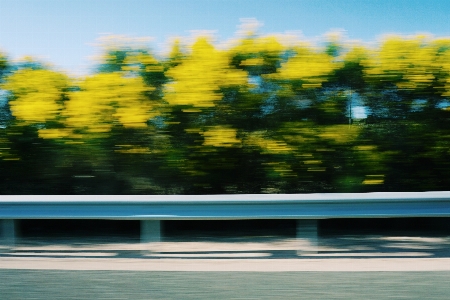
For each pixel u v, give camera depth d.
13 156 7.59
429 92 7.32
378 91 7.47
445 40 7.34
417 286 4.21
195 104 7.29
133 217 5.97
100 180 7.66
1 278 4.58
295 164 7.46
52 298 3.98
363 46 7.52
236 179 7.63
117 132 7.48
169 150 7.53
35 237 6.84
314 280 4.43
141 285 4.32
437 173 7.45
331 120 7.54
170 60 7.77
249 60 7.49
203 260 5.35
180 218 5.96
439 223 7.50
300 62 7.41
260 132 7.59
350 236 6.76
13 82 7.77
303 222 6.12
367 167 7.37
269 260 5.34
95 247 6.12
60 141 7.46
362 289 4.14
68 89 7.73
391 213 5.91
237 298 3.92
